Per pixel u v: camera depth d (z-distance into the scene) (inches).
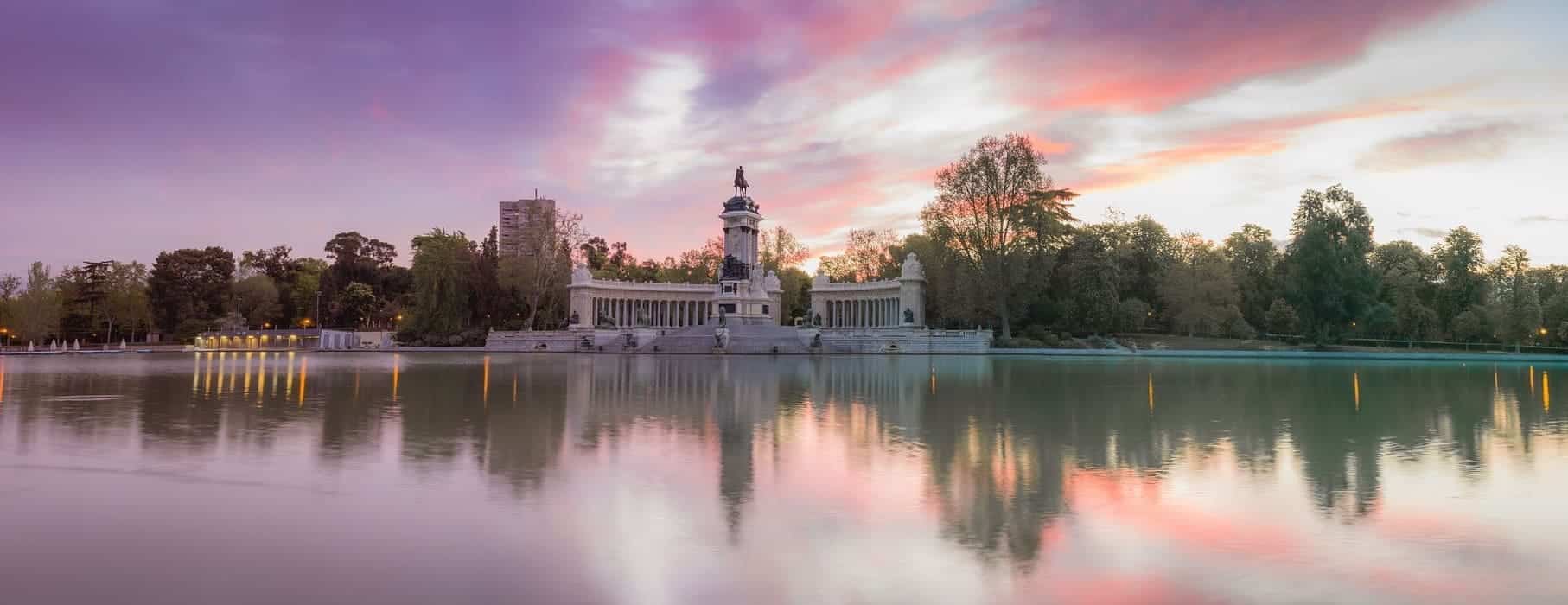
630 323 5290.4
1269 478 713.6
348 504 620.1
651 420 1115.3
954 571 468.4
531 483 692.1
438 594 432.8
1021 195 4010.8
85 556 496.7
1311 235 3983.8
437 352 4232.3
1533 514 587.2
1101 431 1002.7
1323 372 2357.3
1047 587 443.2
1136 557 494.3
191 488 675.4
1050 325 4436.5
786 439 935.7
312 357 3555.6
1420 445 893.8
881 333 4033.0
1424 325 4288.9
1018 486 682.8
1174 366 2684.5
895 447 880.3
